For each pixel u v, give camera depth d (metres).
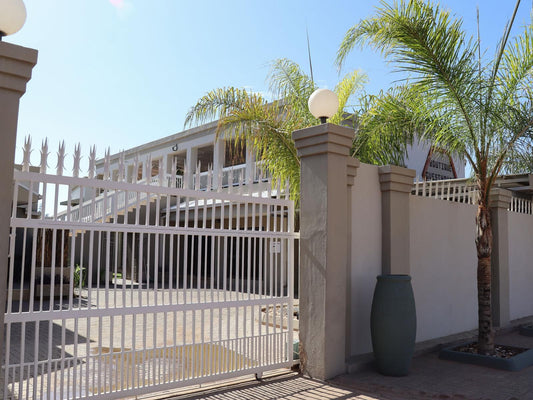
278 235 6.30
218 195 5.61
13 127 4.05
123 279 4.83
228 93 9.64
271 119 9.45
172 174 5.24
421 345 7.54
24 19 4.16
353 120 9.62
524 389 5.62
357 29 7.27
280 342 6.27
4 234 3.97
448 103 6.91
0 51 3.93
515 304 10.52
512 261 10.56
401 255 7.34
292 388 5.58
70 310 4.47
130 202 15.05
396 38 6.81
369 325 6.95
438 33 6.53
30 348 7.85
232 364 5.70
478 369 6.53
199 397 5.19
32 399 4.23
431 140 7.60
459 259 8.88
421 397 5.30
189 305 5.28
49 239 14.20
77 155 4.62
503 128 6.86
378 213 7.27
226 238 5.65
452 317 8.57
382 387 5.64
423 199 8.20
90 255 4.63
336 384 5.74
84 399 4.52
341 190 6.32
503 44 7.09
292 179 9.55
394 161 9.04
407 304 6.13
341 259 6.23
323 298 6.02
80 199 4.60
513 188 11.83
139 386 4.88
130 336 8.93
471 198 10.94
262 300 6.06
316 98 6.36
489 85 6.83
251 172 6.04
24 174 4.28
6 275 3.99
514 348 7.45
